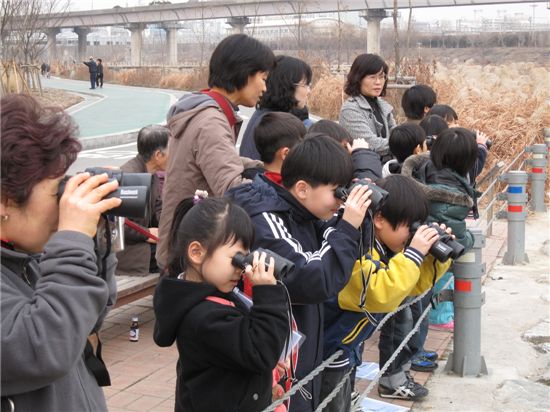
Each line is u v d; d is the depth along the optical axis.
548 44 58.81
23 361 1.62
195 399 2.30
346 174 2.72
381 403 4.12
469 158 4.20
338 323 3.01
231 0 50.25
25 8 22.73
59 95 34.44
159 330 2.33
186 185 3.58
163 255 3.68
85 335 1.70
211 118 3.52
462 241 4.16
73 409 1.83
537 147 9.75
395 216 3.17
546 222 9.34
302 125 3.19
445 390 4.41
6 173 1.68
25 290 1.77
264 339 2.18
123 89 44.34
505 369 4.76
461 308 4.60
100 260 1.93
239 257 2.27
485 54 57.44
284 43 45.03
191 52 77.00
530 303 6.18
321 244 2.92
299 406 2.73
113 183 1.80
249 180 3.32
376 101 5.60
